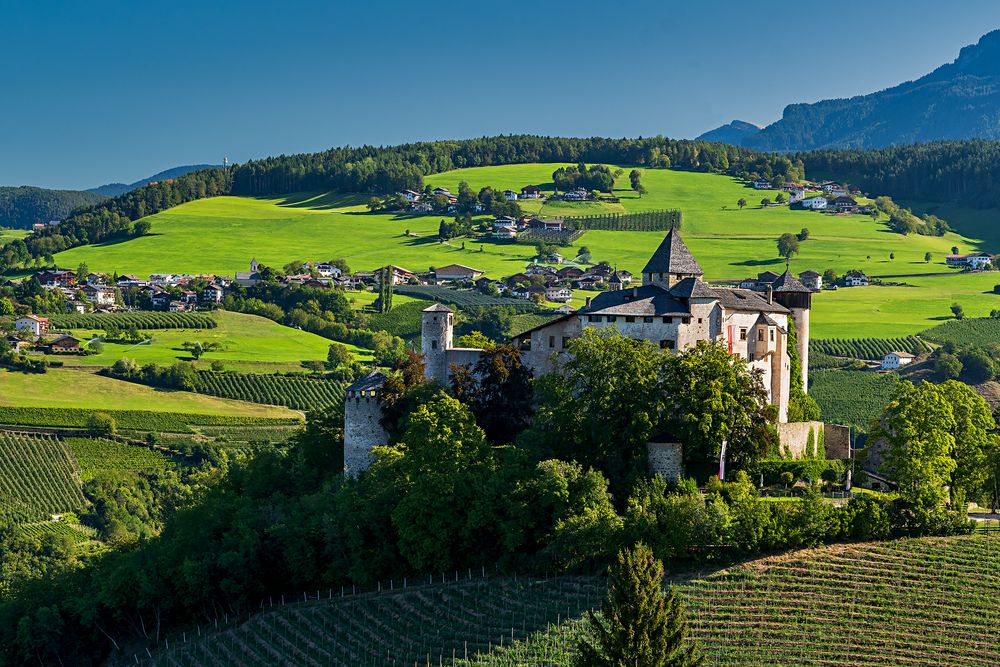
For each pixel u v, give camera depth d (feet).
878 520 426.92
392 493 453.17
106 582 486.79
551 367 510.58
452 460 447.83
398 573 442.91
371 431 510.58
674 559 410.11
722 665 357.82
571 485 427.33
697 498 409.69
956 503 492.95
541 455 453.99
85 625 486.79
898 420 475.72
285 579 467.11
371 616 418.92
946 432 474.90
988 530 437.99
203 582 464.24
